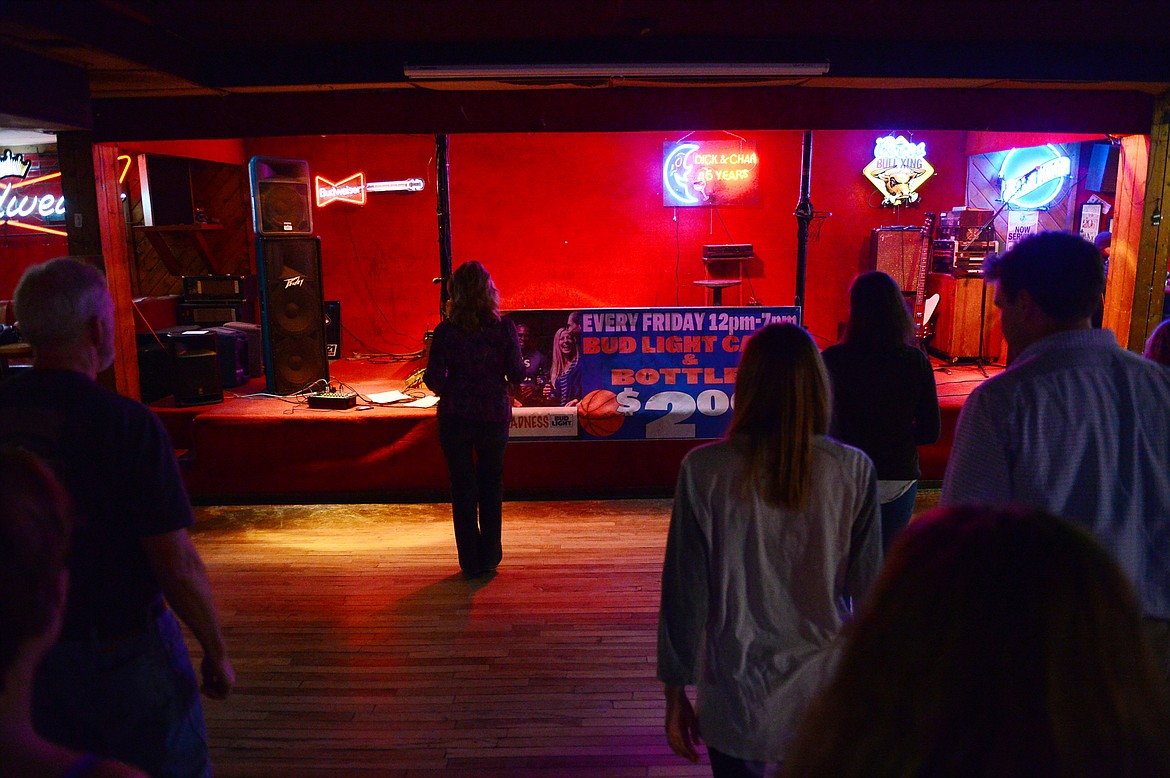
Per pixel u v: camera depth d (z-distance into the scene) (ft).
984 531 1.90
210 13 12.55
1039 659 1.71
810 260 27.17
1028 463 4.61
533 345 16.78
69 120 13.67
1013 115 16.39
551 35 13.93
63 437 4.79
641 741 8.82
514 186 26.73
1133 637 1.77
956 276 23.47
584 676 10.17
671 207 26.94
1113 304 17.66
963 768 1.74
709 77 14.76
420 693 9.79
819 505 4.66
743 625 4.76
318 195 26.58
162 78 14.38
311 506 17.04
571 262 27.14
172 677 5.30
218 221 27.04
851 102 16.31
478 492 13.15
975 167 26.37
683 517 4.89
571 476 17.13
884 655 1.86
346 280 26.99
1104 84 15.43
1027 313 4.88
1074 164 22.22
